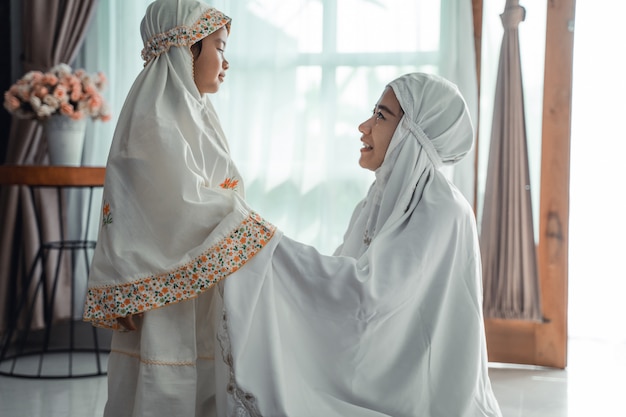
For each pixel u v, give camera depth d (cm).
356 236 248
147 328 212
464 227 229
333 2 409
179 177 212
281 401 204
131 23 441
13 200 428
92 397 319
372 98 405
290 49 416
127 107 226
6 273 427
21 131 433
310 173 413
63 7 436
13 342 418
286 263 213
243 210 213
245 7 420
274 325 210
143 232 214
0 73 454
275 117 416
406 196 228
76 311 455
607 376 373
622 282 461
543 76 386
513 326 392
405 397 217
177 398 213
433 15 397
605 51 452
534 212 390
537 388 348
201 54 234
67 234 449
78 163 383
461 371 221
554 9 382
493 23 392
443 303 222
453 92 238
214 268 208
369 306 210
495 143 388
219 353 217
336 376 214
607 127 457
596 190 462
